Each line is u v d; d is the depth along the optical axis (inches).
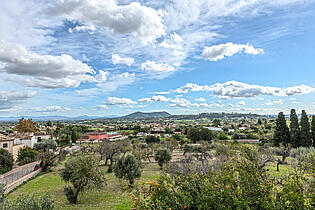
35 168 1544.0
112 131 6958.7
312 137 2283.5
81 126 6250.0
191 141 3880.4
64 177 958.4
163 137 4694.9
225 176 217.9
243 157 234.8
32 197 383.9
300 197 184.2
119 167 1171.3
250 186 204.1
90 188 864.3
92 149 2689.5
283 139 2439.7
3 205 353.4
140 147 2635.3
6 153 1483.8
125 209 730.8
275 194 201.3
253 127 5944.9
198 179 235.0
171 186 242.1
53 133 4106.8
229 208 192.5
